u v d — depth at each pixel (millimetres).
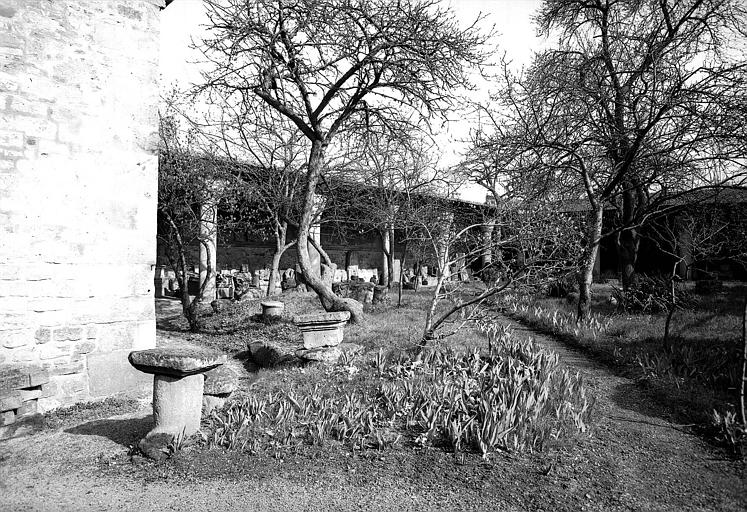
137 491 4000
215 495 3936
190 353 4727
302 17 9180
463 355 7227
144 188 7270
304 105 10758
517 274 7859
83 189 6672
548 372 6457
